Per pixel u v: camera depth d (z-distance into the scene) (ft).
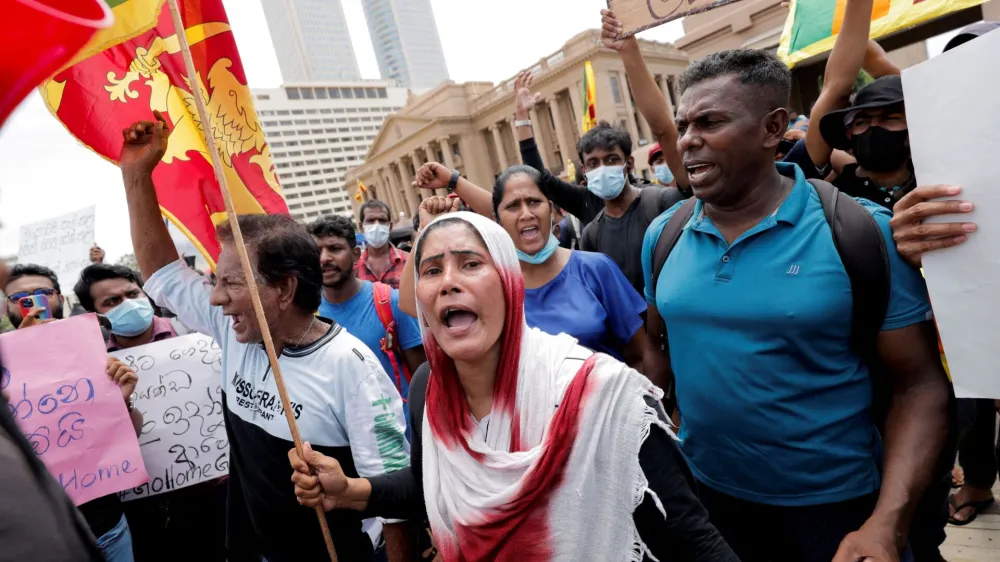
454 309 3.46
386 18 515.09
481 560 3.49
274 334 5.06
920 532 4.82
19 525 1.84
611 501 3.25
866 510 4.27
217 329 5.68
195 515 7.89
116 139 6.11
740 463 4.64
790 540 4.54
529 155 11.37
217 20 6.46
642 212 9.58
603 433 3.27
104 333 9.53
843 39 6.17
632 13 7.82
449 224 3.69
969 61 3.37
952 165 3.53
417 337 8.47
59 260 13.21
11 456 1.97
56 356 6.40
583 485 3.26
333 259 8.49
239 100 6.61
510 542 3.37
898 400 4.09
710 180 4.39
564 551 3.24
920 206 3.65
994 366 3.49
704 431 4.85
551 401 3.45
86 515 6.42
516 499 3.31
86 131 5.98
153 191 5.84
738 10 41.22
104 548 6.52
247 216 5.16
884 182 5.62
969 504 7.95
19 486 1.91
